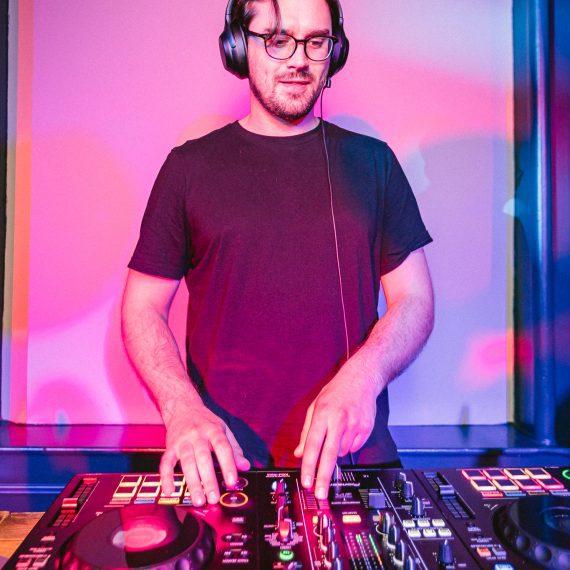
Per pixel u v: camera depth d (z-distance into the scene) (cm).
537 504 80
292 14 125
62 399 228
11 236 227
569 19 217
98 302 228
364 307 139
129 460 206
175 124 228
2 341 228
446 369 235
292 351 135
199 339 138
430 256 235
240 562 70
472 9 233
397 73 232
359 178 142
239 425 134
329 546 70
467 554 72
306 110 132
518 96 231
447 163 234
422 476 93
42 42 224
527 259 229
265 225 135
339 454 98
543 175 222
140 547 69
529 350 229
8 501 204
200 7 227
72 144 226
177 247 140
